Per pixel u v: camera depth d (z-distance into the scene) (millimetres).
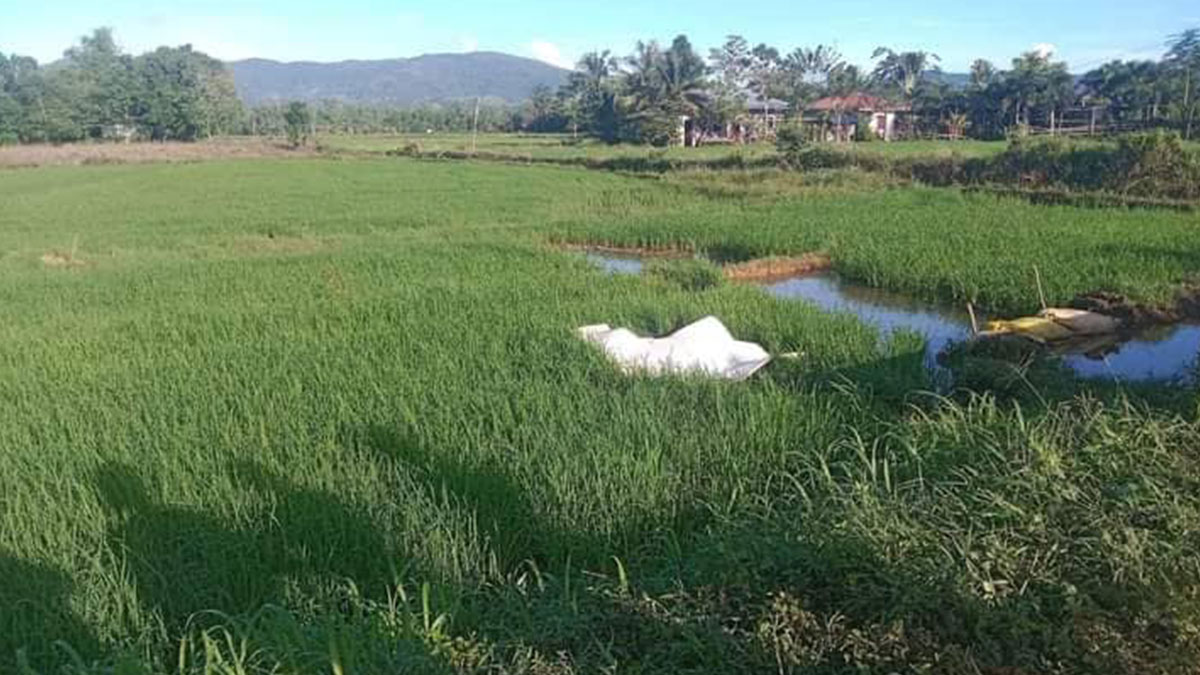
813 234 20391
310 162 58438
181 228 25484
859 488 5281
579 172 46219
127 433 7227
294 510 5758
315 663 4062
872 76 88312
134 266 18125
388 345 10125
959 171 33312
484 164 53781
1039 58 65438
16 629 4691
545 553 5633
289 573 5250
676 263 17531
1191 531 4586
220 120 98500
